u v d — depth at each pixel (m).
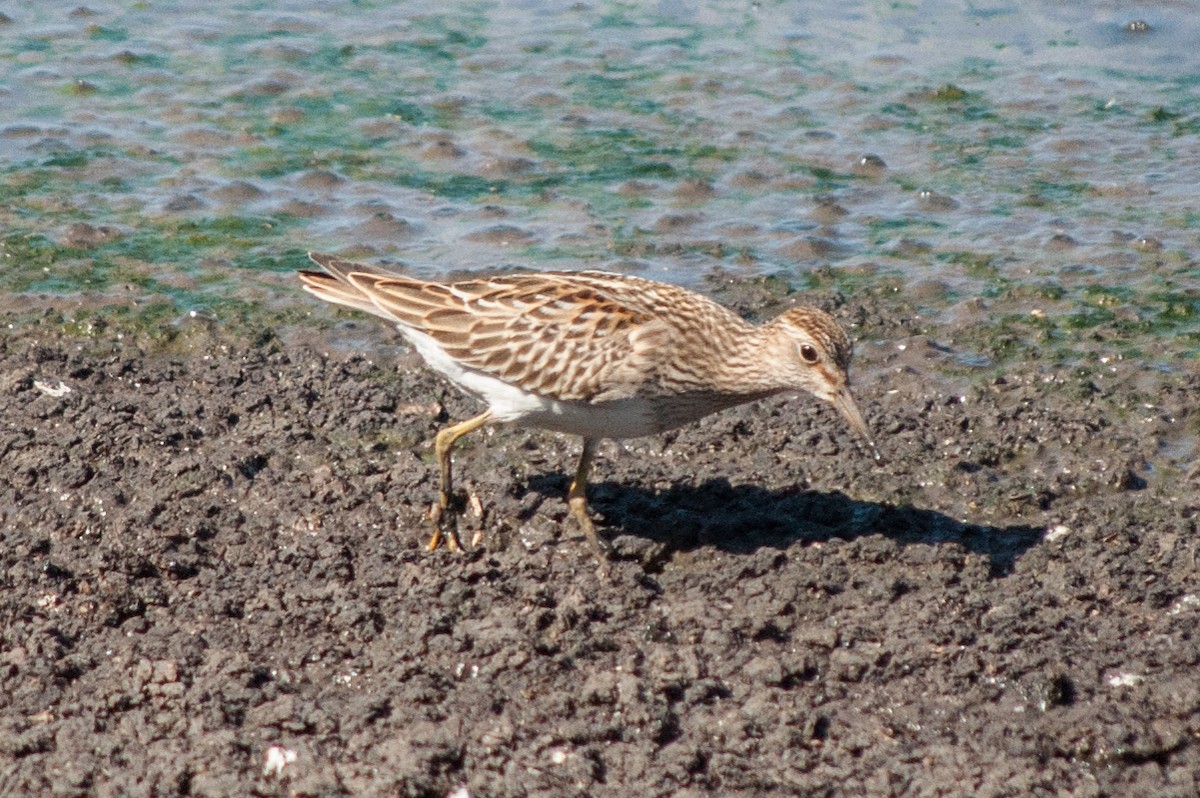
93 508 12.49
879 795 9.62
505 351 11.86
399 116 20.64
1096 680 10.58
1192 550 12.00
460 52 22.73
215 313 15.93
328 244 17.38
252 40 22.92
